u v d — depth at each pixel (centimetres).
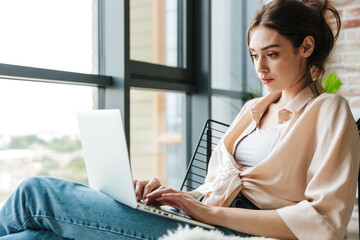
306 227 102
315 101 118
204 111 272
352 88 289
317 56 128
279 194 116
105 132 107
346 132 109
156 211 102
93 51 212
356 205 276
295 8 122
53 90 193
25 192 112
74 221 107
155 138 255
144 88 237
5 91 175
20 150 181
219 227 110
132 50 234
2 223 115
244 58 332
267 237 105
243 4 332
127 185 102
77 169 207
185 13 269
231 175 124
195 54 273
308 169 113
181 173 276
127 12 210
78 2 203
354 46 288
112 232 106
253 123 139
